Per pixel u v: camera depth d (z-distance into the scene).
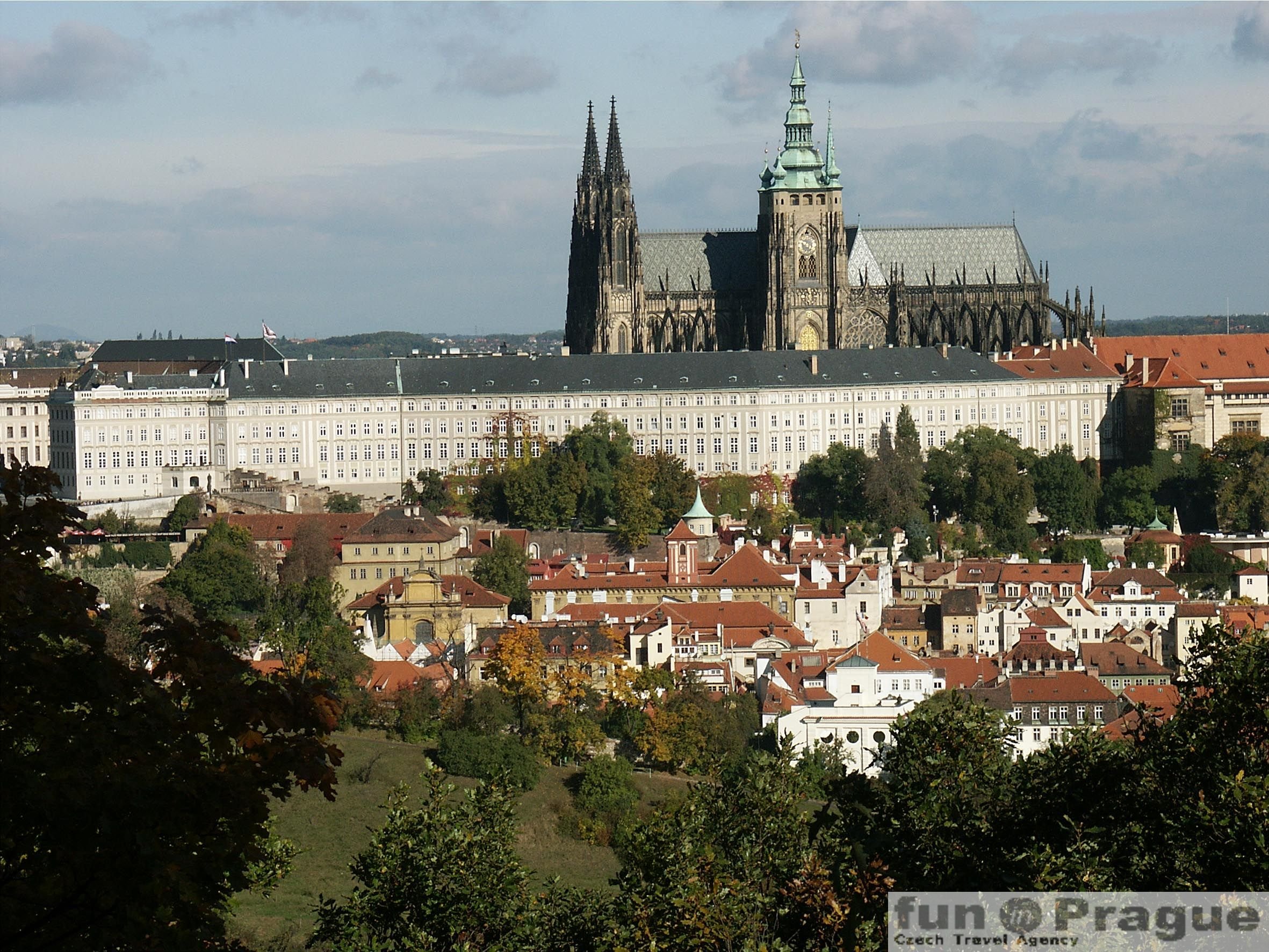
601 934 179.25
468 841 183.50
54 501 112.25
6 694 104.31
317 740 110.25
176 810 106.00
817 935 164.25
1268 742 165.75
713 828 181.88
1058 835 163.25
